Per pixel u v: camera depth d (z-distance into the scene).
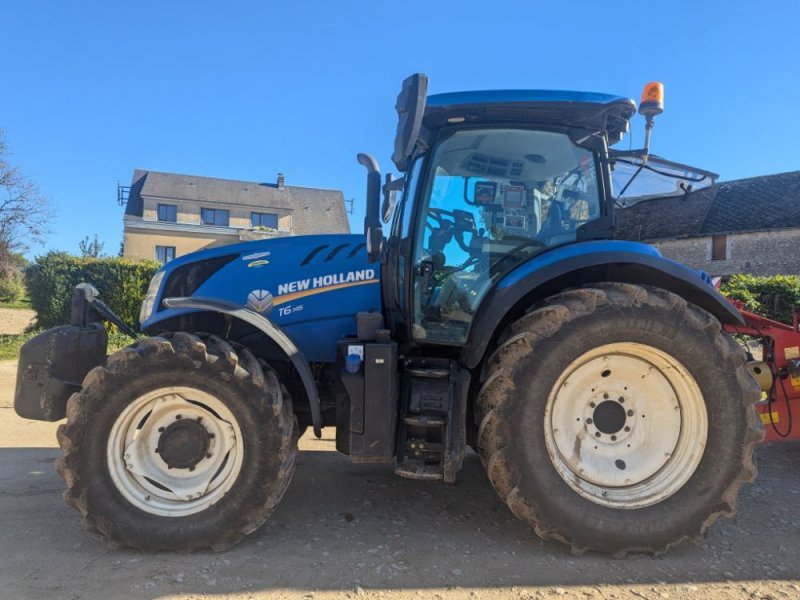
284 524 3.38
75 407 2.95
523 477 2.98
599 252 3.13
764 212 25.59
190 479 3.08
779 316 15.73
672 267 3.13
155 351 2.96
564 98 3.20
